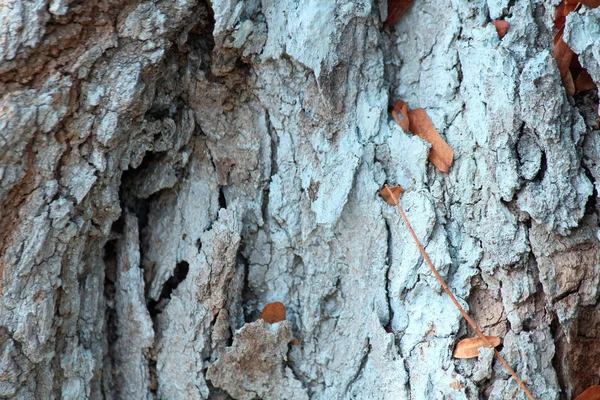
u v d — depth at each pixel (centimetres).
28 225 73
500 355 75
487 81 75
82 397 75
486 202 75
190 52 75
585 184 74
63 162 74
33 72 73
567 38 74
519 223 75
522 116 74
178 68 75
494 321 75
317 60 75
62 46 73
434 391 75
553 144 74
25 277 73
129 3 73
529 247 75
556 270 75
